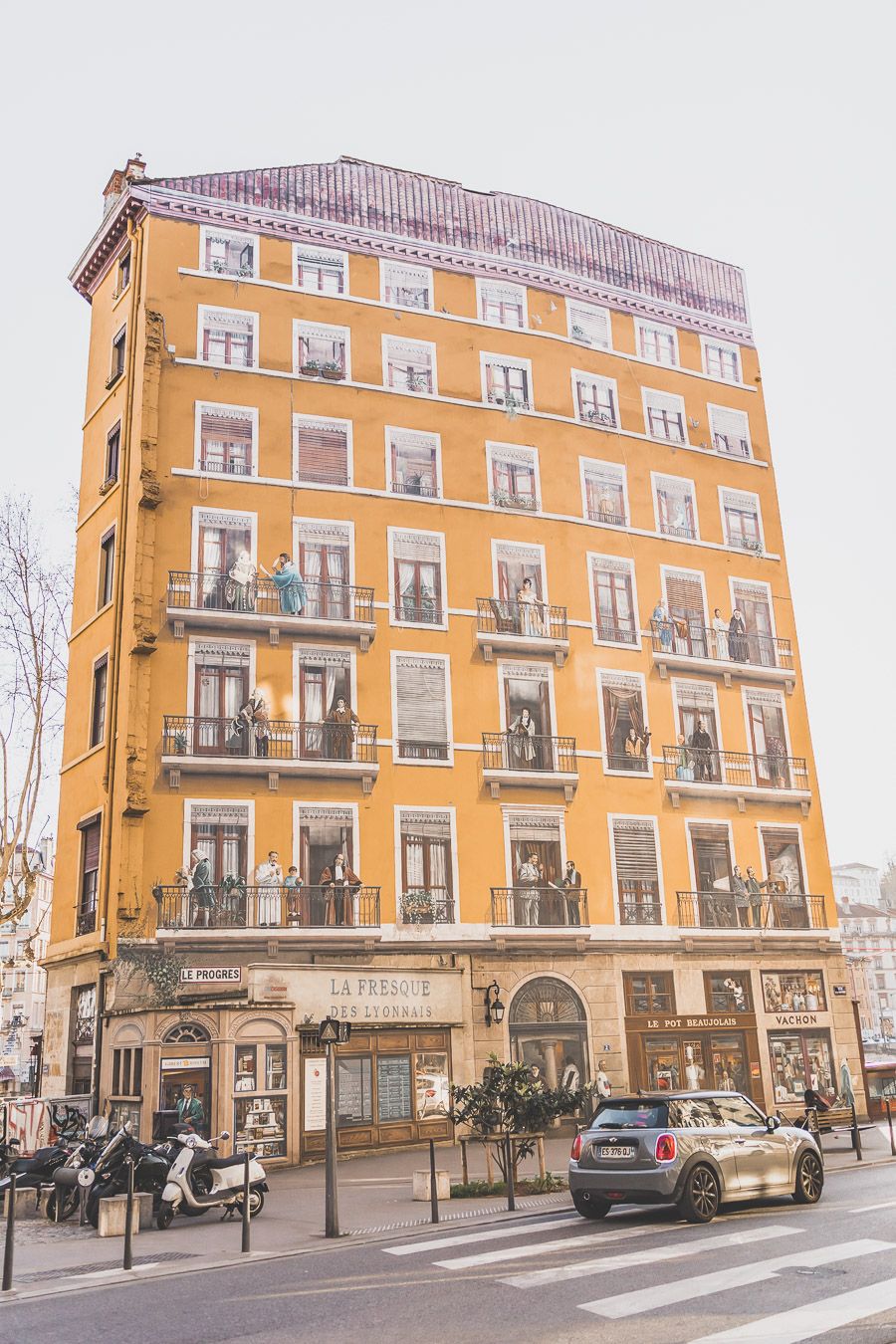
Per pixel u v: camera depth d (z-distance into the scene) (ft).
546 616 107.24
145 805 87.35
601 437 117.19
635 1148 43.52
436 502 106.11
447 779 98.22
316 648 97.09
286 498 100.42
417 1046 85.56
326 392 105.19
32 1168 57.36
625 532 115.14
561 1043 95.30
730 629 118.11
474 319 114.62
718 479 123.54
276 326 105.40
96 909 90.68
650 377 123.34
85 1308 32.65
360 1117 80.69
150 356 98.94
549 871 99.91
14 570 108.27
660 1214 45.80
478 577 105.81
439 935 93.40
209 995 82.33
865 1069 117.39
